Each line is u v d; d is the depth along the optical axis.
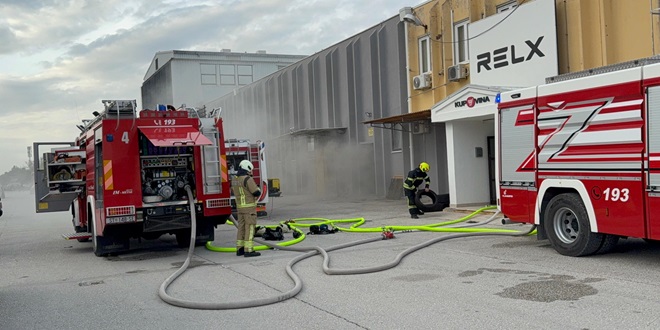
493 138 16.44
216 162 10.63
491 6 16.91
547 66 14.24
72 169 12.78
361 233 12.49
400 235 11.69
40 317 6.38
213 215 10.52
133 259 10.52
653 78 7.11
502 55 15.50
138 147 10.20
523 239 10.29
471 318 5.44
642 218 7.25
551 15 14.06
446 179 20.19
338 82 25.94
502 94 9.75
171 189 10.48
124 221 10.02
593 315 5.32
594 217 7.91
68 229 17.75
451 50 18.95
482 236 10.98
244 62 48.44
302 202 24.09
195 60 46.75
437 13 19.53
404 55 21.64
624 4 12.88
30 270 9.76
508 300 6.04
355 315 5.78
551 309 5.59
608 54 13.20
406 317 5.61
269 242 11.11
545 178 8.81
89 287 8.00
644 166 7.21
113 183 9.99
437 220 14.00
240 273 8.52
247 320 5.84
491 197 16.33
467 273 7.57
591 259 8.09
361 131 24.41
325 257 8.95
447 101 15.71
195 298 6.95
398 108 21.95
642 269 7.23
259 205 18.22
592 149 7.96
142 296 7.24
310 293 6.86
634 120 7.34
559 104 8.55
